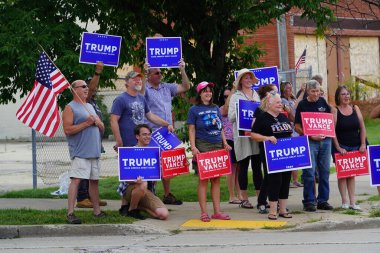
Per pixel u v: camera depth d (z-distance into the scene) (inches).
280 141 454.3
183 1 623.2
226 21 626.2
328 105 489.1
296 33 1393.9
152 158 455.8
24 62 530.0
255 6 598.5
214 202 468.4
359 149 485.4
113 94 979.9
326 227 434.6
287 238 403.5
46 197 596.7
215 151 457.1
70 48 572.1
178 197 577.3
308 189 486.6
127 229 433.7
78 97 446.6
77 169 442.6
